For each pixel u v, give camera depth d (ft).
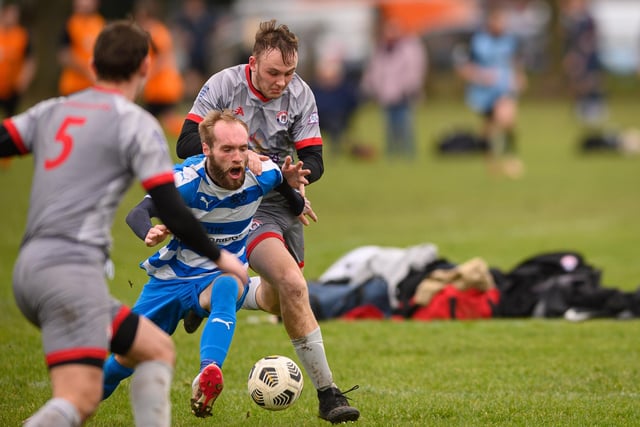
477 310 98.84
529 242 143.43
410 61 254.06
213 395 55.06
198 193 57.82
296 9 443.32
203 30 309.83
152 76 188.65
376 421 62.69
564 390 71.67
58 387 44.42
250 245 62.85
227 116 57.06
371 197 193.26
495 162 230.68
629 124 337.31
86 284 44.96
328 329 92.53
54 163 45.93
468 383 73.51
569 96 457.27
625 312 98.48
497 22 215.31
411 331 91.91
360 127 338.95
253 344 85.92
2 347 82.28
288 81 62.03
